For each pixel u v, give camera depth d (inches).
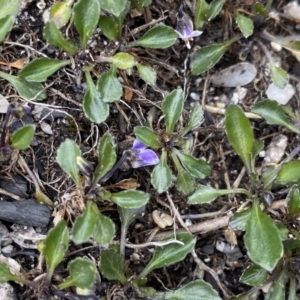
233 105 5.7
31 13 5.9
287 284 6.1
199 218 6.1
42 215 5.6
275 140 6.4
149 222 6.0
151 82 5.8
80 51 5.7
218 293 6.0
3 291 5.4
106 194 5.4
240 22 6.3
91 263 5.0
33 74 5.5
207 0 6.6
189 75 6.4
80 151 5.3
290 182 5.9
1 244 5.5
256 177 5.8
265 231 5.5
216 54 6.2
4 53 5.8
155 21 6.3
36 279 5.5
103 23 5.8
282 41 6.5
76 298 5.3
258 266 5.8
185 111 6.3
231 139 5.8
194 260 6.1
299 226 5.9
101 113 5.5
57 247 5.2
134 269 5.9
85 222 5.1
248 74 6.5
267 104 6.1
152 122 6.0
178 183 5.8
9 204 5.5
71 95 5.8
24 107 5.4
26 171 5.6
